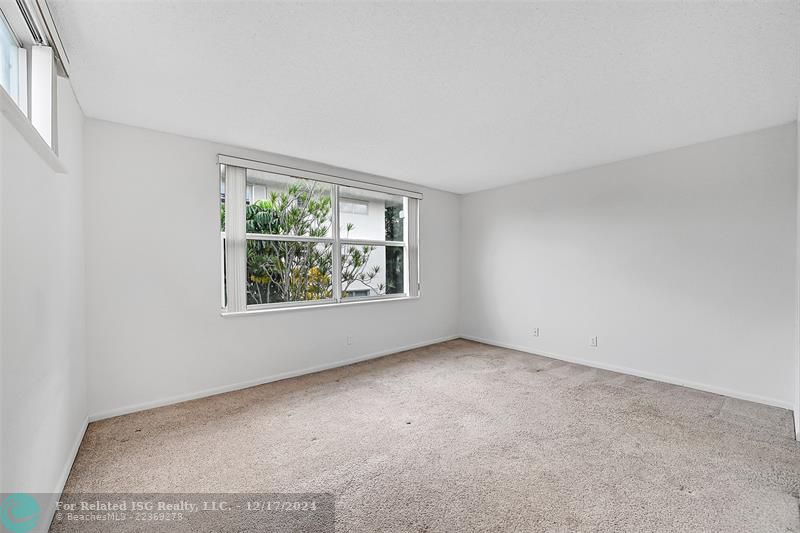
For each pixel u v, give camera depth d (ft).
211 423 8.99
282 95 8.01
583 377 12.51
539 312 15.60
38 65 5.60
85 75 7.09
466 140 10.91
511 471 6.91
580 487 6.41
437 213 17.94
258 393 11.07
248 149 11.66
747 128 9.98
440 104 8.47
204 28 5.68
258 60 6.62
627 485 6.47
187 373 10.50
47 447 5.43
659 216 12.06
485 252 17.84
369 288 15.74
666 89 7.73
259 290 12.42
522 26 5.64
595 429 8.64
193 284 10.62
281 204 12.91
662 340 12.03
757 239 10.18
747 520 5.58
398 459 7.35
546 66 6.82
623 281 12.96
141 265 9.78
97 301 9.14
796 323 9.11
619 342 13.09
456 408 9.91
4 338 3.81
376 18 5.45
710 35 5.83
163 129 9.96
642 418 9.22
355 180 14.55
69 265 7.23
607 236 13.38
